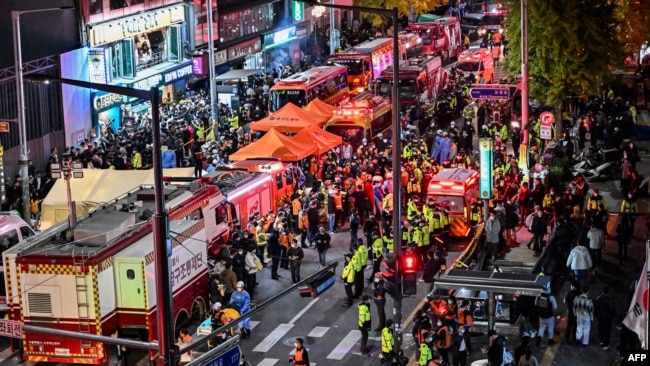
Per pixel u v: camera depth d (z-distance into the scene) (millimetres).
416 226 45531
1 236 41281
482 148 47000
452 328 35906
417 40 93625
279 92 70062
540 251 47000
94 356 35469
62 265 34906
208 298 41031
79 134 67125
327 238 46531
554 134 65062
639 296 26125
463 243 49844
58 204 45375
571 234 44875
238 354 23922
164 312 23172
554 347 37812
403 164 54906
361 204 52906
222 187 48156
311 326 40594
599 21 63844
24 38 62188
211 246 43844
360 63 79938
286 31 96375
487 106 73500
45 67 63406
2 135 59562
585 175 59594
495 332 34656
